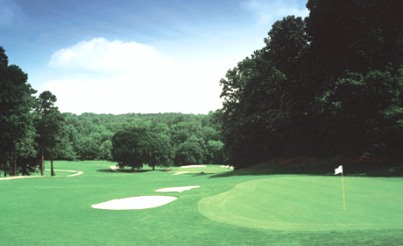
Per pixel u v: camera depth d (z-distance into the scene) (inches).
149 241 455.5
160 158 4443.9
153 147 4367.6
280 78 1823.3
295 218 537.6
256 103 2101.4
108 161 5743.1
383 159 1565.0
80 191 1058.7
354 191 759.7
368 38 1455.5
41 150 2960.1
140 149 4220.0
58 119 3011.8
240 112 2278.5
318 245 386.9
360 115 1451.8
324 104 1481.3
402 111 1331.2
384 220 515.2
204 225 521.3
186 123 7293.3
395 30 1493.6
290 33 1877.5
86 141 5974.4
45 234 511.8
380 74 1373.0
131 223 565.0
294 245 394.6
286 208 605.6
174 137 6412.4
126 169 4503.0
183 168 4606.3
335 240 398.3
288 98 1809.8
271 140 2228.1
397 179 999.6
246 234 456.4
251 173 1785.2
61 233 514.9
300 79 1754.4
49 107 3009.4
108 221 588.4
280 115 1809.8
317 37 1660.9
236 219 543.5
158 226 534.6
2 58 2273.6
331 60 1621.6
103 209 713.0
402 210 581.6
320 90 1545.3
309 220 522.9
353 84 1398.9
